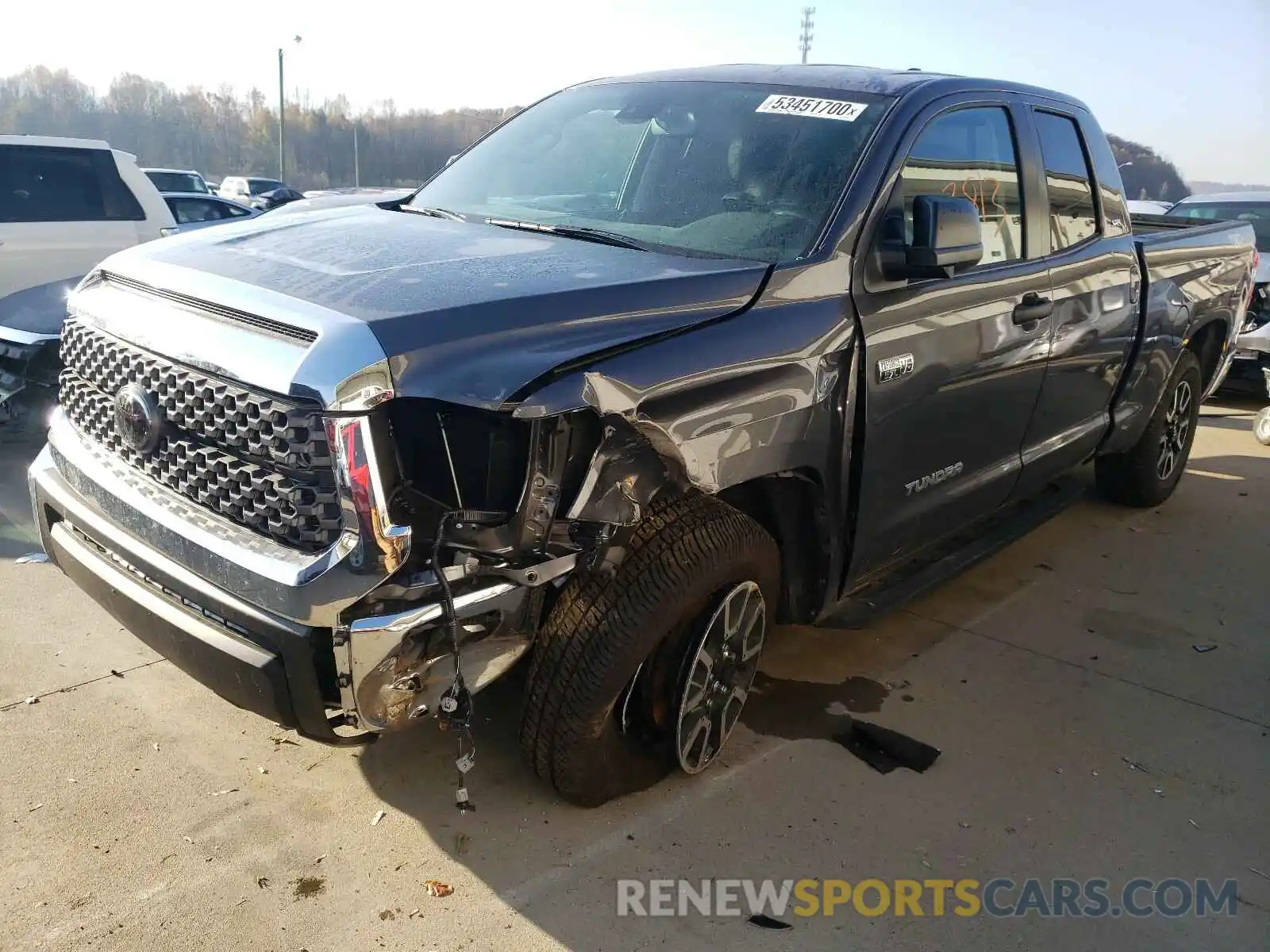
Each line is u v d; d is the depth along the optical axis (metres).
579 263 2.70
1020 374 3.77
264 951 2.25
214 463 2.32
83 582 2.72
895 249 3.08
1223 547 5.34
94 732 3.00
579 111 3.83
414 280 2.41
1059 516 5.68
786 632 4.04
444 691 2.29
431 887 2.48
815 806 2.91
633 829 2.74
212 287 2.40
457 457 2.21
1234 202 10.33
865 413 2.99
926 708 3.51
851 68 3.69
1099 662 3.96
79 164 7.72
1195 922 2.56
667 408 2.37
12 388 5.36
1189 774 3.22
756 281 2.74
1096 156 4.45
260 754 2.96
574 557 2.35
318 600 2.11
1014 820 2.91
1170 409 5.50
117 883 2.42
